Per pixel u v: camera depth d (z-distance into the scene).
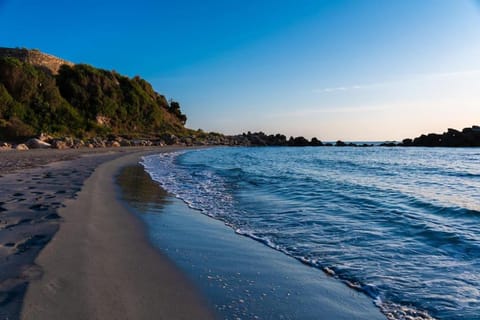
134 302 3.18
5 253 4.07
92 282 3.50
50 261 3.92
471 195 10.51
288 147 71.06
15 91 35.50
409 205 8.62
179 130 68.25
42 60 49.50
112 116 51.00
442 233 5.93
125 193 9.64
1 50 48.44
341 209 8.08
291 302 3.47
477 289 3.84
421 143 62.72
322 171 18.23
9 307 2.85
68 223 5.61
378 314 3.33
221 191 11.02
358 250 5.16
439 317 3.29
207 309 3.19
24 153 22.33
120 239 5.17
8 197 7.41
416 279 4.11
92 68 52.00
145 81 71.75
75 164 16.58
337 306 3.44
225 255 4.83
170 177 14.68
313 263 4.62
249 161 26.58
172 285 3.66
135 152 32.28
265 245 5.40
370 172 17.91
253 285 3.84
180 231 6.01
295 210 8.04
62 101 41.78
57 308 2.91
